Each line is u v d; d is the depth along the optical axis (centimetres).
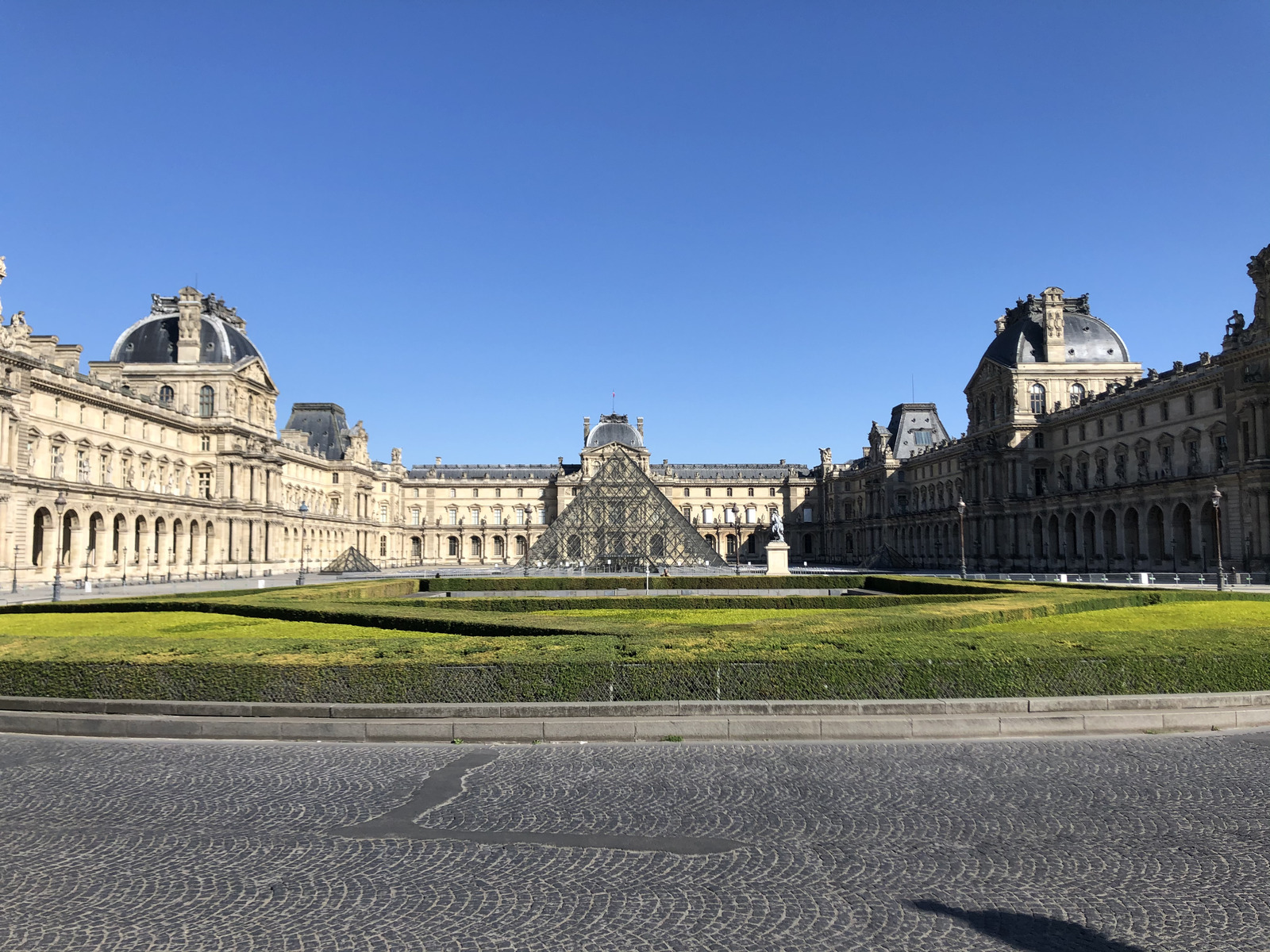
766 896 1332
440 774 1986
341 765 2070
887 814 1703
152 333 14262
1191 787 1878
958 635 2886
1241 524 9025
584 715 2394
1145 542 10794
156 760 2117
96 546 10725
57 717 2425
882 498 18962
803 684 2488
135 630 3441
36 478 9544
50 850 1520
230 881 1388
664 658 2512
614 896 1336
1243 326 9125
